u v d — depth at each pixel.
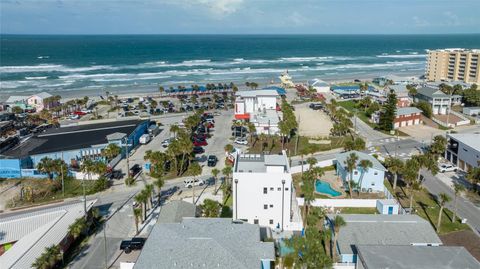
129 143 108.88
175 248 50.28
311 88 191.12
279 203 68.50
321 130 131.25
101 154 98.44
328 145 116.12
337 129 122.69
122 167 98.06
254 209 68.88
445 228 69.50
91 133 111.88
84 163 87.25
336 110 144.50
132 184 88.31
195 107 162.00
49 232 61.50
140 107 160.25
